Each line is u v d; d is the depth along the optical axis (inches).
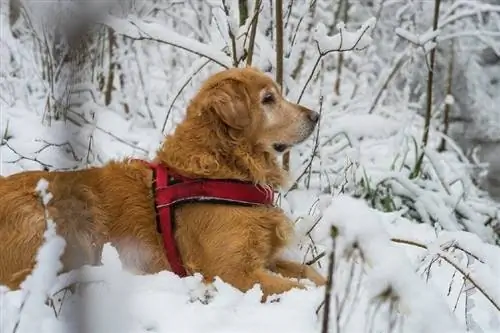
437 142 338.0
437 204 236.2
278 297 135.0
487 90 365.7
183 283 135.2
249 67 170.7
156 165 159.8
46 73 274.1
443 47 364.2
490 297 127.6
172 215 152.3
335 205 99.0
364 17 355.9
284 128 165.6
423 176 267.1
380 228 97.5
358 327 115.2
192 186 151.8
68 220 143.8
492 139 362.0
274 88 166.7
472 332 119.4
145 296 126.3
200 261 150.9
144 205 153.8
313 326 116.1
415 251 182.4
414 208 243.0
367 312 106.6
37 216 142.1
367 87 328.5
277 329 115.4
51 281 116.7
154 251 153.9
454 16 282.2
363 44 208.8
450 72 345.7
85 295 122.3
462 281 156.6
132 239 152.3
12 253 141.4
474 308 141.3
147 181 156.5
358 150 238.5
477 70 362.3
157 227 153.4
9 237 141.9
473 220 238.1
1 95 264.5
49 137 222.4
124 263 152.0
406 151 264.1
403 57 327.0
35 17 267.4
